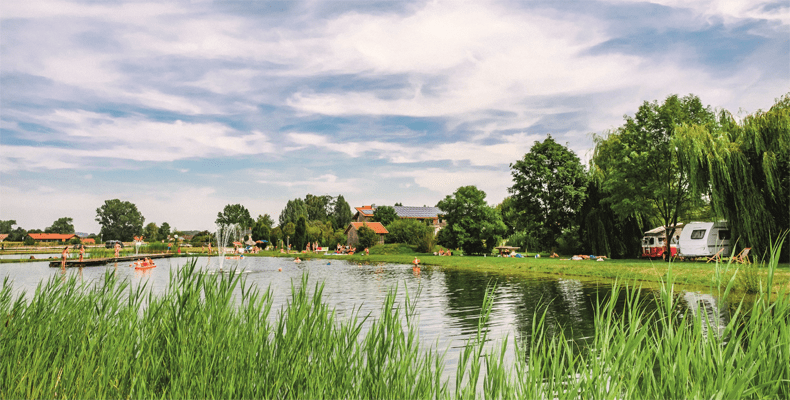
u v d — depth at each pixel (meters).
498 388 3.55
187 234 184.50
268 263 54.72
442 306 17.72
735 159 26.45
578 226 46.97
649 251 37.34
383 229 90.75
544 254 51.53
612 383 3.23
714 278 3.86
